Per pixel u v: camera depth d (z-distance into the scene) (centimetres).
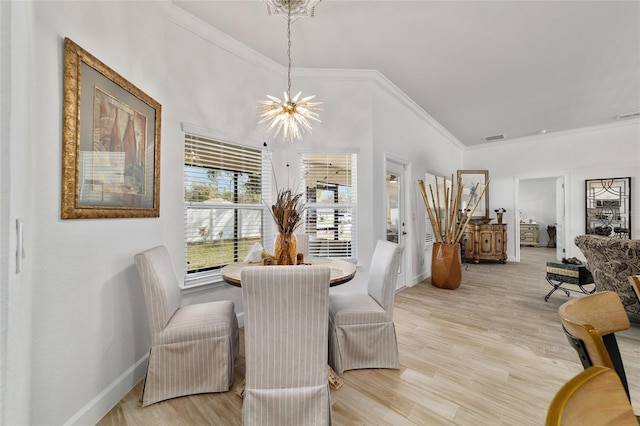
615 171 497
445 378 184
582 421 36
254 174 296
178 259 234
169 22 227
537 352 218
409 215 422
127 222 178
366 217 329
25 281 90
